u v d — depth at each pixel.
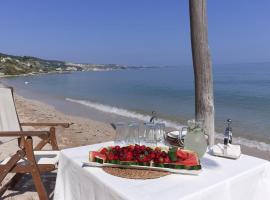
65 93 26.09
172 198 1.61
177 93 24.14
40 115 11.08
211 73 3.94
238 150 2.27
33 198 3.35
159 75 68.12
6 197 3.37
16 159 2.88
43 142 3.61
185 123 10.81
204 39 3.84
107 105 16.91
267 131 9.42
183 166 1.91
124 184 1.78
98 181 1.87
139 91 27.00
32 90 30.03
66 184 2.32
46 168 3.00
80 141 6.69
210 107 3.94
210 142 3.95
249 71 70.38
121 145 2.51
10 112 3.65
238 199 1.95
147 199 1.59
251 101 17.95
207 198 1.73
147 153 2.00
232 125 10.51
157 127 2.59
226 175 1.92
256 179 2.07
